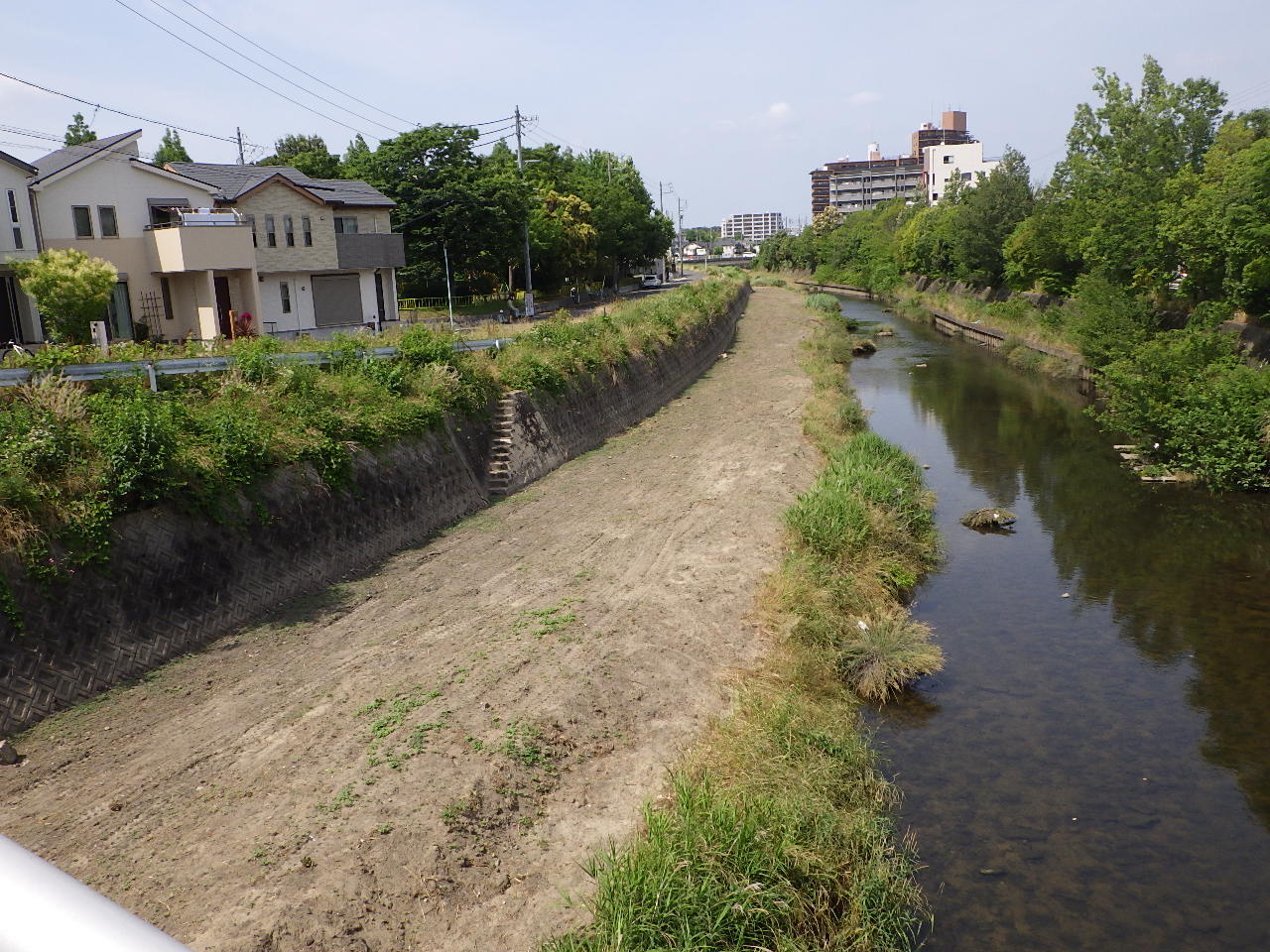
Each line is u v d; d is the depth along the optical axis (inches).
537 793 326.0
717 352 1585.9
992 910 305.7
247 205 1211.9
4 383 475.2
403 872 275.9
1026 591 587.2
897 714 437.1
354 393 612.4
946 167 4655.5
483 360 800.3
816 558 559.8
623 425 993.5
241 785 314.2
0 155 903.7
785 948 258.7
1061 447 969.5
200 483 452.8
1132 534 693.9
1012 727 424.2
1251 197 869.8
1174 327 1181.1
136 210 1071.0
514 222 1790.1
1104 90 1256.2
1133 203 1166.3
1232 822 353.4
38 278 819.4
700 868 271.1
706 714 393.1
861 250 3518.7
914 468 804.6
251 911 251.6
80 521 390.6
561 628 452.4
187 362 551.5
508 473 725.3
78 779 318.7
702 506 676.1
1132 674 474.0
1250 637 514.0
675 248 6988.2
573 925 266.2
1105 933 296.2
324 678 396.5
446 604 487.8
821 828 310.7
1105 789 375.2
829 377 1273.4
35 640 362.9
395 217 1675.7
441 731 349.4
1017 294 1911.9
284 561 492.4
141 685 387.5
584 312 1784.0
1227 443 788.0
